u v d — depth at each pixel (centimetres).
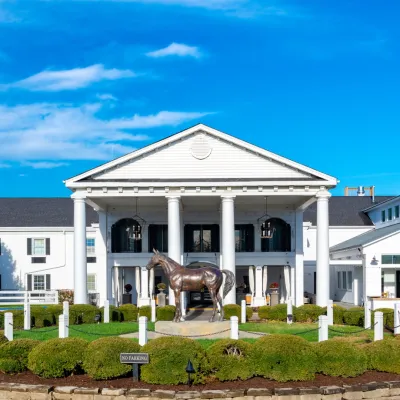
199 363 1527
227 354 1573
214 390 1461
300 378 1538
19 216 5322
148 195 3569
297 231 4175
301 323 2986
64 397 1468
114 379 1561
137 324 2962
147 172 3619
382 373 1628
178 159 3631
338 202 5931
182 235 4188
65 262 5088
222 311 2414
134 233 3778
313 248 5306
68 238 5109
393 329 2561
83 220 3544
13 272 5053
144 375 1527
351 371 1570
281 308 3189
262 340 1597
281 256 4138
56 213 5419
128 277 4450
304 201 3916
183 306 3519
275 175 3616
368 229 5494
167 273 2438
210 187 3562
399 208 4797
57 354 1575
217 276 2411
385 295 3997
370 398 1495
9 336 2239
